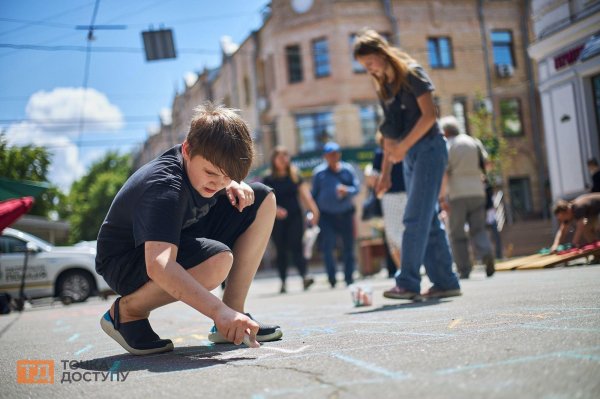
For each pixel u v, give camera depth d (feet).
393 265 29.50
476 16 73.92
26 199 19.80
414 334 7.01
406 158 13.16
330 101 71.82
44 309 31.99
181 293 6.46
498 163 64.08
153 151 155.63
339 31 71.26
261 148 78.95
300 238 26.43
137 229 6.82
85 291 36.55
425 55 71.82
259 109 79.41
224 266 7.21
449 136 21.17
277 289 32.40
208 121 6.91
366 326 8.63
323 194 25.44
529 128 74.59
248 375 5.28
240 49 85.87
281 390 4.48
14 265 35.17
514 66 75.05
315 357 5.91
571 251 23.66
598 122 35.32
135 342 7.65
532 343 5.47
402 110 12.86
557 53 37.19
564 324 6.54
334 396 4.11
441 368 4.70
